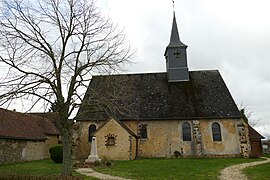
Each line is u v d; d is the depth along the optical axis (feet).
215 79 103.30
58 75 45.29
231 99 94.68
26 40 43.50
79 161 77.61
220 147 88.22
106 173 53.26
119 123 84.89
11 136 75.41
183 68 103.71
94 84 53.98
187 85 101.14
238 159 81.41
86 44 47.32
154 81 105.09
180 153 88.43
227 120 90.38
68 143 45.78
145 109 93.71
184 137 90.02
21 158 82.17
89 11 48.03
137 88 102.37
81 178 35.29
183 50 104.83
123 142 83.05
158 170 56.54
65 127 45.80
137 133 90.79
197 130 88.79
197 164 67.77
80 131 91.56
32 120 104.68
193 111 91.30
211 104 93.20
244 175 49.42
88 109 49.39
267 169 57.62
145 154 89.04
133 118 91.35
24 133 86.22
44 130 106.73
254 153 96.78
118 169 59.36
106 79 53.52
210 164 67.82
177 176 48.34
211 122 90.53
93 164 68.59
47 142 106.01
